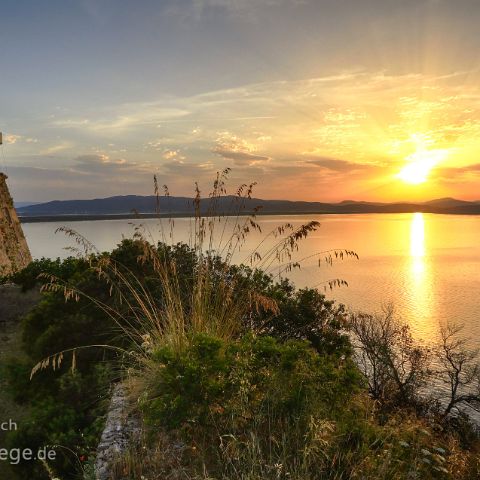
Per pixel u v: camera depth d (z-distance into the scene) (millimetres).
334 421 4312
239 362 4969
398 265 193625
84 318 9625
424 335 75438
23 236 37656
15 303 16828
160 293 9078
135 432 5051
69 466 6273
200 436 4676
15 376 9914
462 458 5535
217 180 6977
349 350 9297
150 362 5879
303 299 9680
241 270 7707
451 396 21938
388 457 3746
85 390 7832
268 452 4242
